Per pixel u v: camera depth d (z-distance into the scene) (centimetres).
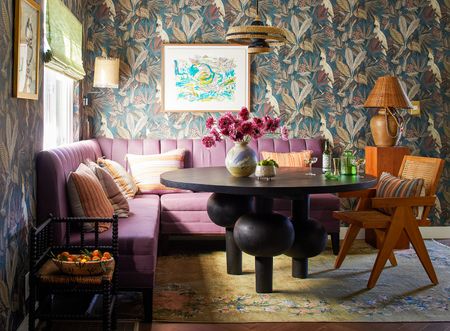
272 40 461
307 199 430
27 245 337
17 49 305
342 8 616
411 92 623
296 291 412
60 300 382
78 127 550
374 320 353
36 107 362
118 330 333
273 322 349
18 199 318
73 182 374
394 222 424
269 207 400
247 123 401
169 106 610
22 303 324
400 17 618
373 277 420
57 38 425
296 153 593
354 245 568
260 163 407
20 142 323
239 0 608
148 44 607
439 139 624
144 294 349
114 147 588
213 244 575
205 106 612
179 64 609
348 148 623
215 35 610
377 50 620
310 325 345
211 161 595
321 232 427
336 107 621
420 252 431
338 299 394
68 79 530
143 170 565
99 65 572
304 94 619
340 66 619
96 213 376
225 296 399
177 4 606
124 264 348
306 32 616
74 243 352
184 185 382
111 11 602
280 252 387
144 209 464
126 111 609
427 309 374
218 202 444
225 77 611
